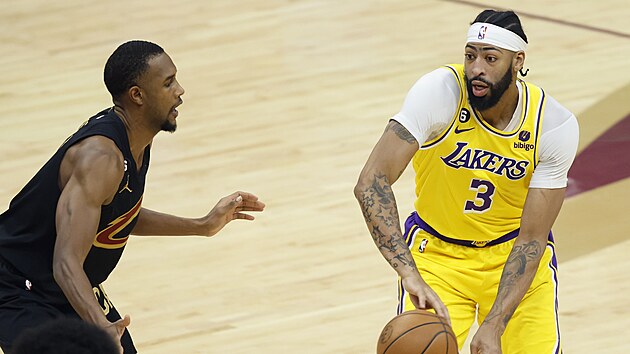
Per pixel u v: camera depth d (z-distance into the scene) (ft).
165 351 52.75
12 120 86.89
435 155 41.14
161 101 37.58
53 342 20.72
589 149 75.36
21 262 38.29
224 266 62.18
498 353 39.01
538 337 41.81
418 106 39.83
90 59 100.63
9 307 38.19
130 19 111.34
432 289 40.19
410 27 103.65
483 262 42.55
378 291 58.54
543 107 40.57
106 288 59.93
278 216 68.18
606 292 57.57
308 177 73.56
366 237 65.05
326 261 62.18
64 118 86.89
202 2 115.24
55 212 37.19
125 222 38.73
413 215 44.65
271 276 60.70
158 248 64.90
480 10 107.96
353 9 109.81
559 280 59.06
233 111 85.87
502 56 39.09
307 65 95.04
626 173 71.51
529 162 40.60
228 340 53.72
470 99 40.11
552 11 107.04
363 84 90.02
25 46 105.40
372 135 79.92
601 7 107.45
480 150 40.57
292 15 109.09
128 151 37.42
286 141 79.71
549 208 40.73
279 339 53.62
